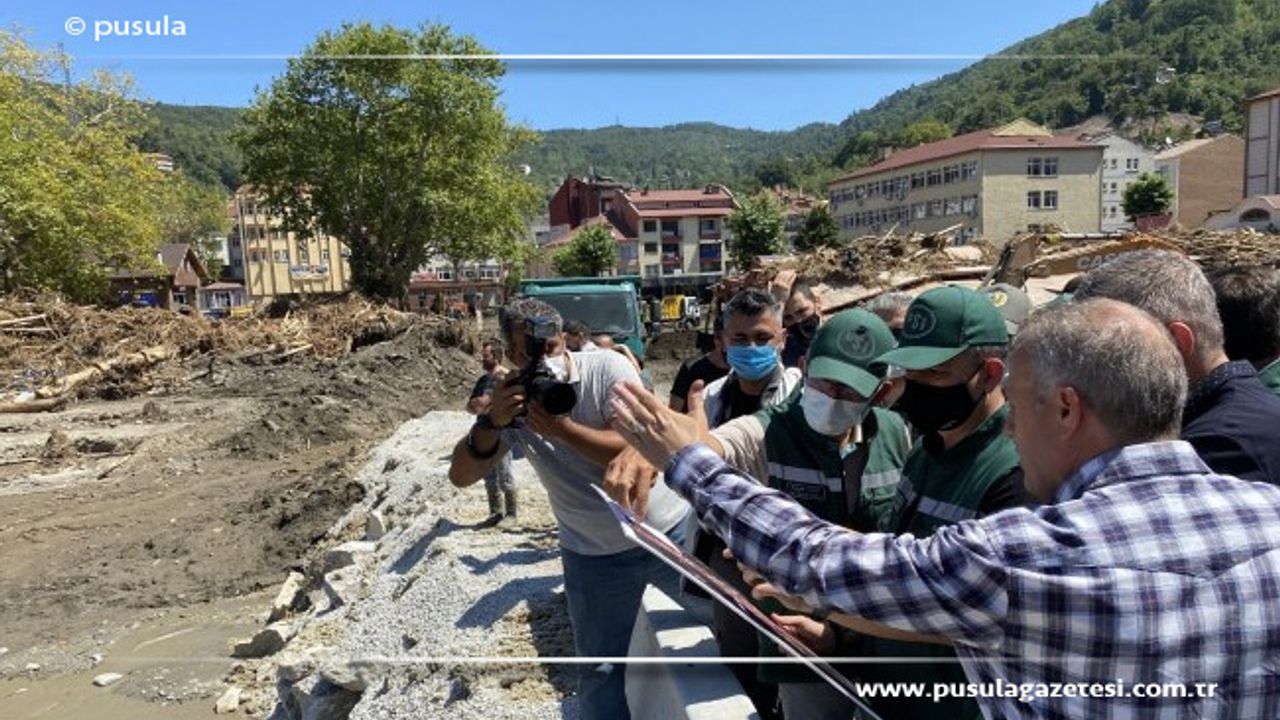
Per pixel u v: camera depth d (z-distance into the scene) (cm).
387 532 812
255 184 3105
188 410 1712
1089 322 142
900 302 367
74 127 2498
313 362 2220
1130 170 4359
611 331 1138
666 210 7481
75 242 2602
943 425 196
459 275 7412
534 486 798
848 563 146
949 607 138
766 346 322
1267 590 129
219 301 4838
